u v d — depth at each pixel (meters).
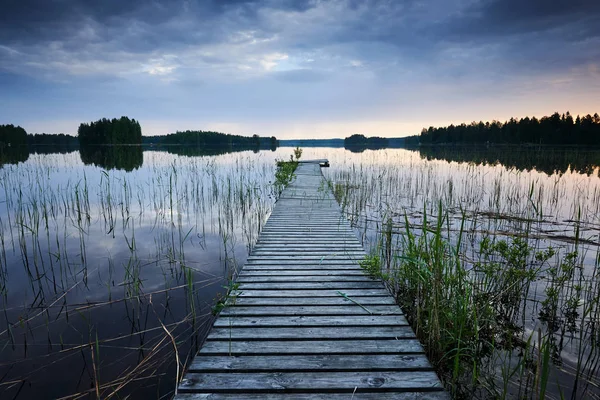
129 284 4.03
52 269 4.67
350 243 5.00
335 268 4.01
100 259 5.13
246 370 2.18
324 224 6.10
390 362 2.28
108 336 3.14
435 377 2.14
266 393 1.99
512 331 3.18
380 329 2.70
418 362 2.29
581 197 9.66
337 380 2.09
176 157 26.23
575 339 3.09
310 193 9.45
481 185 11.84
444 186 11.26
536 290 4.00
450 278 3.01
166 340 3.08
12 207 8.35
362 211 8.45
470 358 2.70
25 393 2.44
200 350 2.39
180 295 3.97
